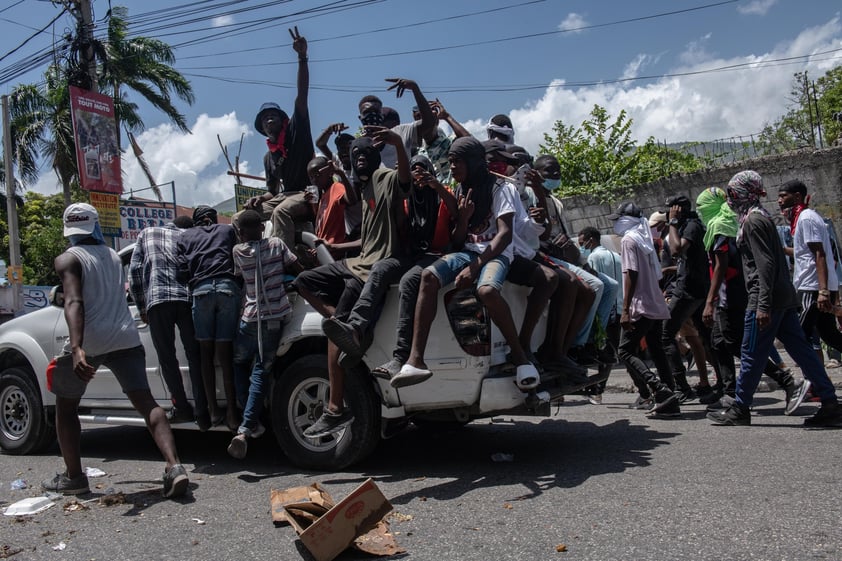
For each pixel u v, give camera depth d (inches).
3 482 214.7
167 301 217.8
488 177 197.9
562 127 653.3
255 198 254.1
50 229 1464.1
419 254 194.7
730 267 263.6
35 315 260.4
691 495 160.1
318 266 216.7
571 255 241.9
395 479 193.2
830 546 126.2
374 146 198.8
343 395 198.7
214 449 251.3
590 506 156.6
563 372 207.0
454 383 189.2
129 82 951.0
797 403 254.4
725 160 601.3
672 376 285.1
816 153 471.8
